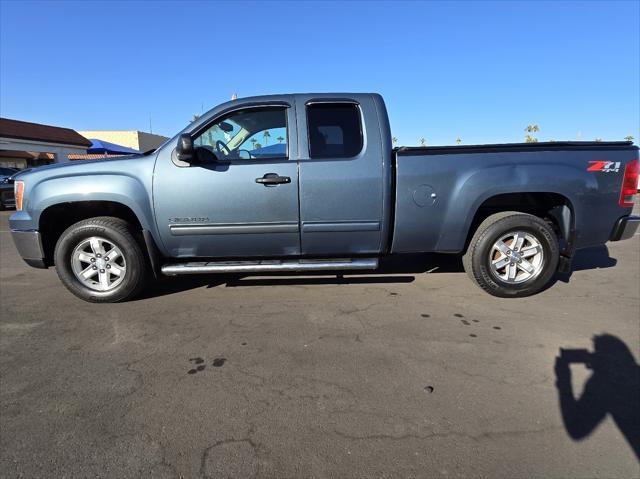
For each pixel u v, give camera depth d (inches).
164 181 139.5
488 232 148.9
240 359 109.3
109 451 75.3
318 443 77.0
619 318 135.3
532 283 152.1
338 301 151.5
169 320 135.4
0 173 605.6
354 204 142.3
